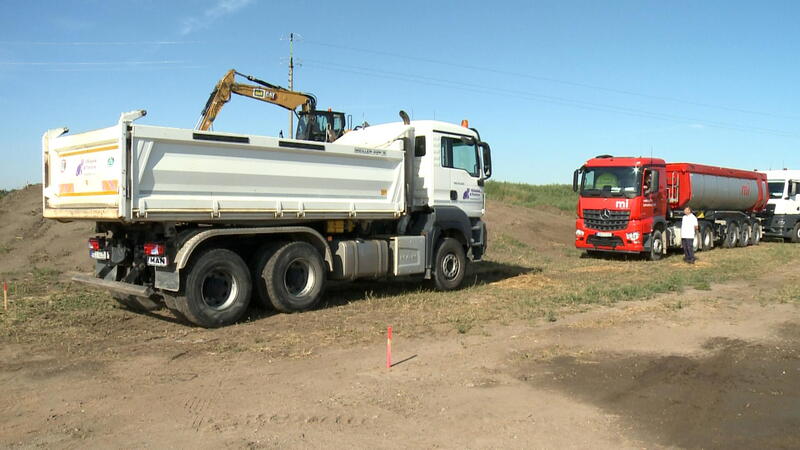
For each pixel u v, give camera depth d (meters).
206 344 7.57
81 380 6.05
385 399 5.59
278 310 9.44
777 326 9.09
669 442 4.72
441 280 12.02
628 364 6.93
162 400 5.48
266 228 9.08
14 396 5.55
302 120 17.09
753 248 24.98
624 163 18.81
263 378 6.19
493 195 38.31
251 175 8.88
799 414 5.38
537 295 11.66
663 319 9.49
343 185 10.16
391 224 11.64
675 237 20.55
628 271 16.11
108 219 7.98
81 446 4.47
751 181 26.17
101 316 9.02
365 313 9.68
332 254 10.30
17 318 8.57
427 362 6.88
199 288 8.34
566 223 29.16
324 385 5.99
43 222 17.48
